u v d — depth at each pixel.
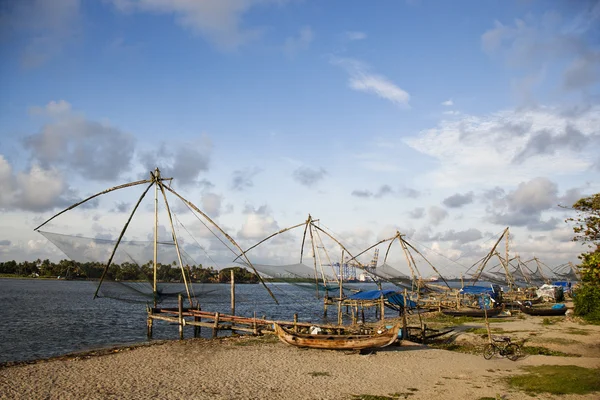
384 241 31.47
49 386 15.98
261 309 53.81
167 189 25.03
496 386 16.09
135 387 15.95
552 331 29.95
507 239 48.78
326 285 38.72
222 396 14.97
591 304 35.00
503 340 22.92
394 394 15.27
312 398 14.89
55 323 35.88
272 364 20.02
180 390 15.62
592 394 14.56
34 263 146.38
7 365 19.45
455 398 14.67
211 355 22.02
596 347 23.97
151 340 28.62
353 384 16.67
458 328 33.28
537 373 17.86
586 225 19.62
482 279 58.66
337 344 22.41
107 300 63.81
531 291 67.69
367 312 55.81
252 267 26.84
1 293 70.81
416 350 23.62
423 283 45.44
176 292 28.69
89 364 19.67
